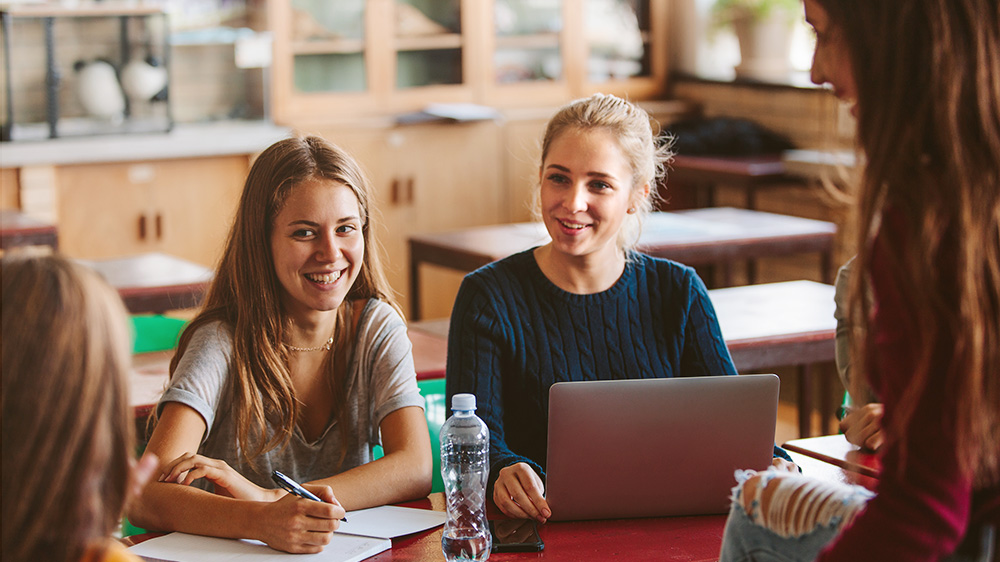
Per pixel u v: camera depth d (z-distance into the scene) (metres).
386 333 1.92
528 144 6.17
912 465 1.01
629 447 1.57
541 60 6.42
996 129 1.01
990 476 1.03
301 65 5.84
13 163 4.86
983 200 1.00
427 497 1.78
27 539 0.90
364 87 5.98
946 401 1.00
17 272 0.93
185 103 5.79
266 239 1.81
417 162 5.89
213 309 1.87
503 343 1.95
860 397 1.13
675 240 4.02
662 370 2.01
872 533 1.03
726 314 3.15
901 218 1.03
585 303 1.99
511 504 1.63
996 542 1.06
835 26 1.10
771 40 6.19
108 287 0.97
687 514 1.63
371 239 1.93
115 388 0.95
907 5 1.03
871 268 1.07
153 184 5.23
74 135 5.14
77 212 5.09
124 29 5.42
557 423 1.55
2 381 0.90
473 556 1.47
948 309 1.00
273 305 1.82
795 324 3.02
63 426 0.90
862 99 1.08
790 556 1.17
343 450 1.89
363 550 1.49
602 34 6.56
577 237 1.91
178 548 1.50
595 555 1.49
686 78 6.67
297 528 1.48
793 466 1.72
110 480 0.96
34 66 5.35
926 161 1.04
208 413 1.76
